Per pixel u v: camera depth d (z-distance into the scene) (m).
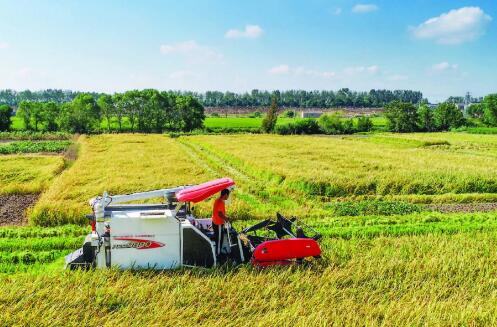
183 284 9.51
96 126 102.81
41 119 97.69
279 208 19.38
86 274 9.70
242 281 9.55
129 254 10.20
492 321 7.99
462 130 103.38
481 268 10.69
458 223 16.86
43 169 32.84
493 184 24.98
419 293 9.22
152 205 10.95
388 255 11.48
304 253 10.81
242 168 33.22
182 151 46.09
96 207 10.14
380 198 22.67
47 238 14.32
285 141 61.16
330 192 23.67
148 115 104.06
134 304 8.65
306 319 8.00
